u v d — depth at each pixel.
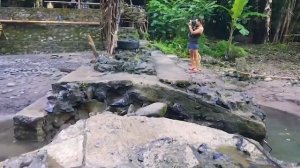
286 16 22.28
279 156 5.90
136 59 8.60
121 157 3.77
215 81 8.17
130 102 6.37
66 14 16.11
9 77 10.40
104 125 4.59
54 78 10.24
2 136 6.26
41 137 6.03
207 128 4.84
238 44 22.17
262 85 11.66
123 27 15.66
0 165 3.55
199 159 3.80
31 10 15.73
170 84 6.90
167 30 17.58
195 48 9.73
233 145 4.39
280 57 18.23
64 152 3.84
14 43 15.30
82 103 6.39
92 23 15.95
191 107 6.38
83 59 13.51
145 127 4.67
